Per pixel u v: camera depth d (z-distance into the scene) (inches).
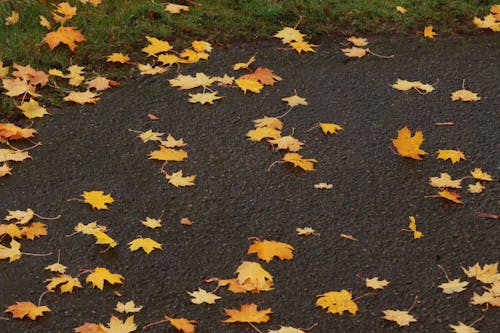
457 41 292.7
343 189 227.1
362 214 219.3
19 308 188.1
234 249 207.6
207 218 216.4
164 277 199.0
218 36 287.6
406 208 221.9
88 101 255.0
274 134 243.9
